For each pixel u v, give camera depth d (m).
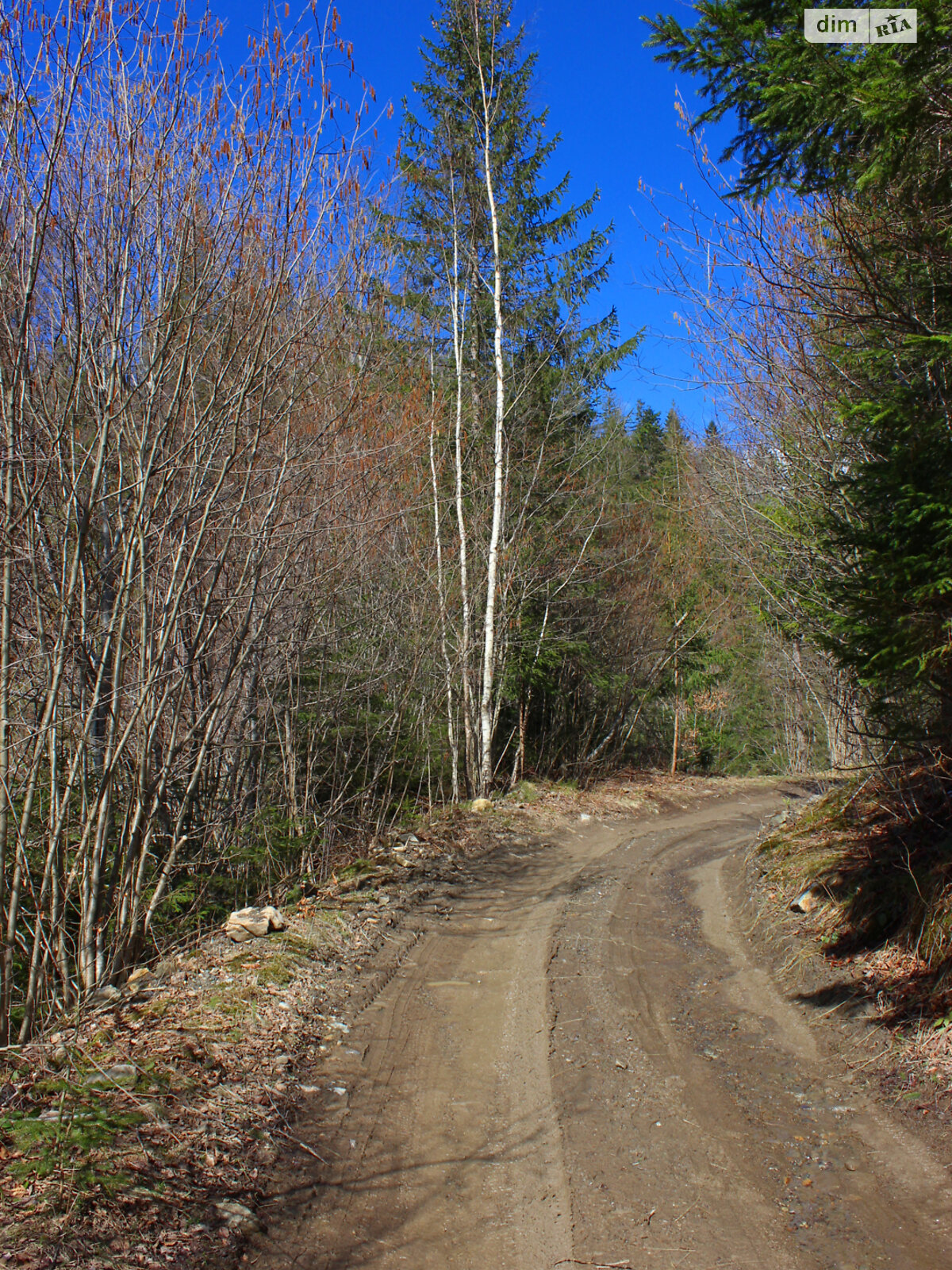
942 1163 3.88
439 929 8.06
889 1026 5.15
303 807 11.24
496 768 18.06
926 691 6.09
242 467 8.45
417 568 14.78
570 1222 3.67
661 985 6.65
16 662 6.25
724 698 29.84
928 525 4.95
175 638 7.80
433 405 13.81
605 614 21.53
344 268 8.59
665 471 25.52
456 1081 5.02
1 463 6.09
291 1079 4.86
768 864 9.36
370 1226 3.62
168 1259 3.22
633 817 16.66
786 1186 3.89
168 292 7.25
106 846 6.77
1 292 6.30
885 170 5.11
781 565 9.66
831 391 8.02
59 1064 4.70
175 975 6.30
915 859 6.51
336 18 7.68
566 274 17.16
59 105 6.25
